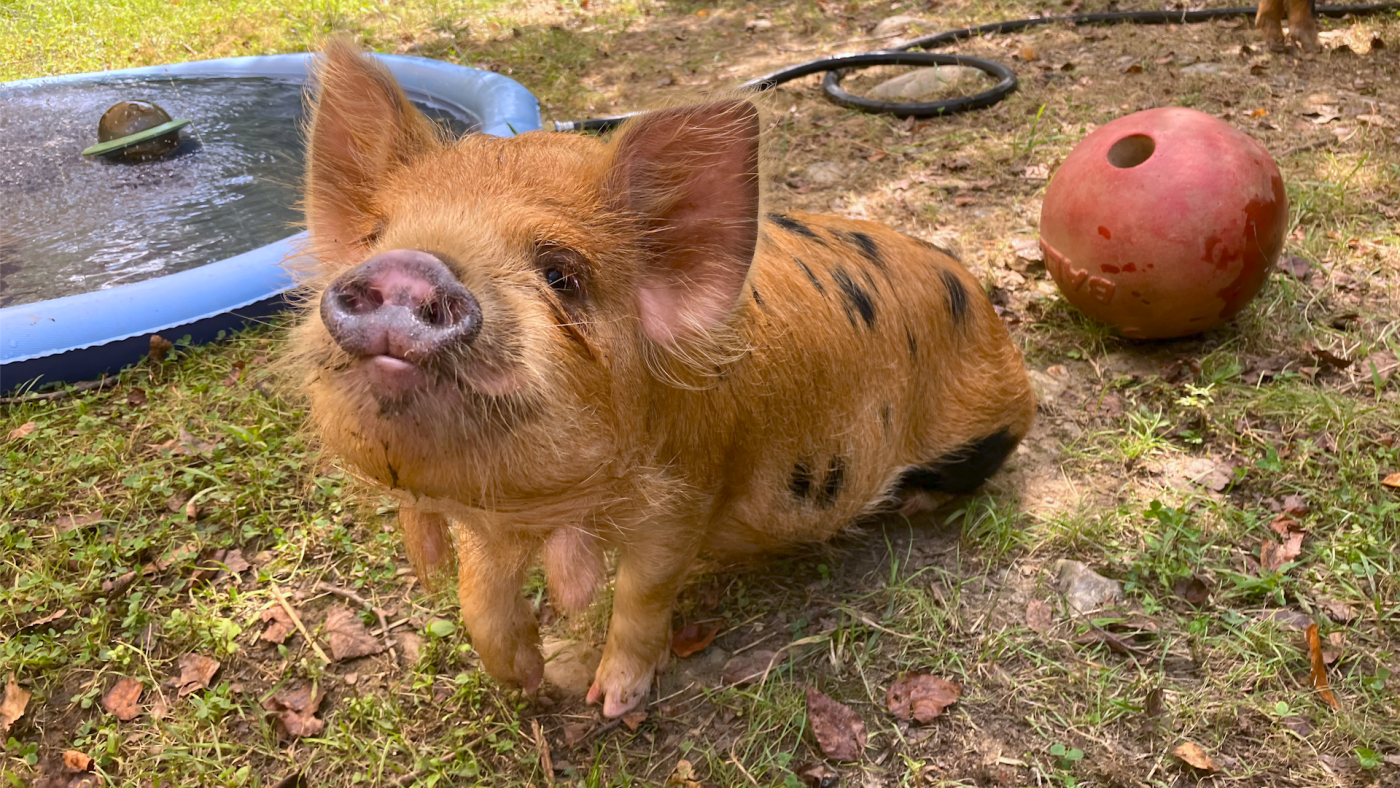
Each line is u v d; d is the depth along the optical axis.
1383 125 1.55
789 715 0.71
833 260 0.73
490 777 0.68
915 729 0.70
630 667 0.72
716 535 0.73
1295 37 1.91
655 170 0.53
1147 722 0.69
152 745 0.71
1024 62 1.96
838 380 0.71
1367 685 0.70
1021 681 0.73
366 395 0.41
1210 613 0.77
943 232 1.36
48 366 1.07
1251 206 0.99
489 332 0.42
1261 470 0.90
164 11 2.84
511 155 0.52
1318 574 0.80
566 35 2.46
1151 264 1.00
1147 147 1.08
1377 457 0.91
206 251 1.31
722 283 0.54
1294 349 1.08
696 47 2.34
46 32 2.69
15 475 0.95
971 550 0.85
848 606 0.80
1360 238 1.25
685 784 0.67
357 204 0.55
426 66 1.77
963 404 0.84
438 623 0.77
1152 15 2.15
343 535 0.87
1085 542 0.85
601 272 0.51
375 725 0.71
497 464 0.45
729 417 0.63
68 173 1.59
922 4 2.50
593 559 0.58
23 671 0.76
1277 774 0.65
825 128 1.72
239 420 1.01
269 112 1.86
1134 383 1.05
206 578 0.85
